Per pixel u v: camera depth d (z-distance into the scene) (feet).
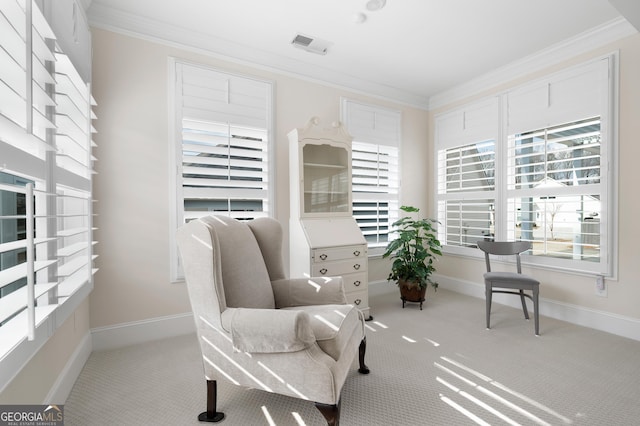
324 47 9.28
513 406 5.15
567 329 8.49
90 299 7.36
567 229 9.12
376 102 12.09
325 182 9.85
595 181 8.57
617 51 8.09
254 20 7.97
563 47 9.03
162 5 7.34
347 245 9.29
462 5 7.38
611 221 8.23
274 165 9.78
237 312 4.47
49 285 3.85
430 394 5.49
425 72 10.98
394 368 6.40
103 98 7.50
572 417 4.85
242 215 9.25
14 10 3.14
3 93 2.78
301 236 9.11
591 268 8.59
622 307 8.08
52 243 4.26
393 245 10.68
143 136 7.95
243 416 4.95
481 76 11.25
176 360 6.86
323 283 6.15
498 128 10.86
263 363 4.39
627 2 5.61
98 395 5.51
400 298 11.53
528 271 10.10
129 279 7.79
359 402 5.26
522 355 6.96
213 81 8.80
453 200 12.57
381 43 9.07
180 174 8.37
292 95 10.19
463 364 6.55
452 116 12.50
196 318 4.76
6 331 3.37
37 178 3.75
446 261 12.85
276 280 6.39
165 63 8.21
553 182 9.42
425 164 13.52
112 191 7.61
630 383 5.81
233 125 9.07
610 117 8.18
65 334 5.56
